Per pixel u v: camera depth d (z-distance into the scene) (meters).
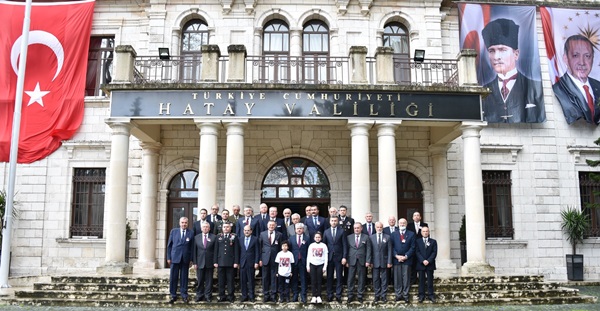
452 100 15.75
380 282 12.54
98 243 18.55
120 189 15.16
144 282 13.44
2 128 18.62
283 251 12.06
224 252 12.15
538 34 20.48
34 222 18.67
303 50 19.19
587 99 19.80
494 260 18.86
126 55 15.80
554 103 19.97
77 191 19.08
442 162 18.47
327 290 12.38
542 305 12.63
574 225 18.75
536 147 19.59
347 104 15.51
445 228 18.11
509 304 12.69
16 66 18.95
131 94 15.46
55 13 19.20
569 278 18.70
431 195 18.56
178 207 18.61
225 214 12.55
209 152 15.24
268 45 19.17
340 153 18.61
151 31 18.81
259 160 18.53
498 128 19.55
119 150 15.27
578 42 20.20
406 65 19.11
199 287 12.26
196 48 19.11
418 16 19.31
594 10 20.41
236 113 15.33
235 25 18.84
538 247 19.05
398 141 18.80
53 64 19.02
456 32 19.98
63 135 18.86
